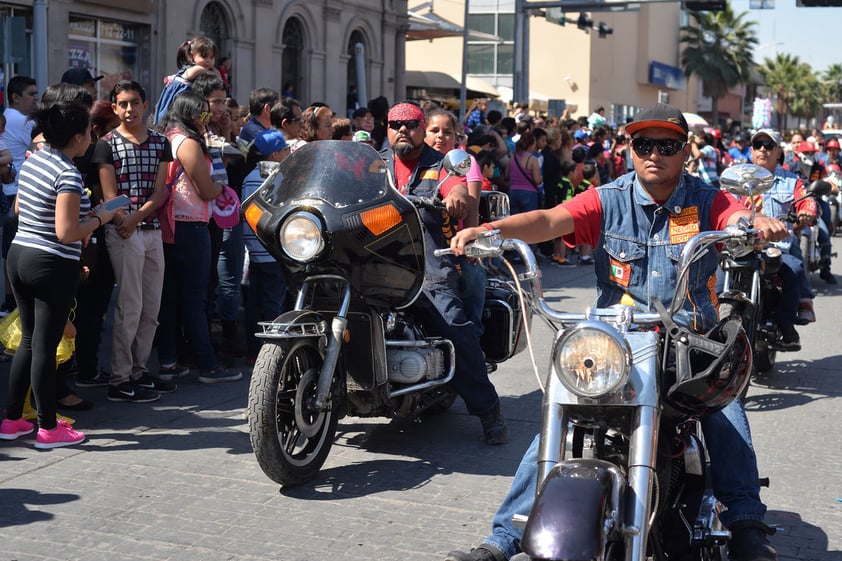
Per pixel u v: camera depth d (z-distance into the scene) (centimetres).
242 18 2153
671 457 319
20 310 540
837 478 521
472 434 584
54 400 539
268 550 413
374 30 2678
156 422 595
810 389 722
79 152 534
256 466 520
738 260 673
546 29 5297
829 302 1124
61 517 443
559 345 284
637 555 281
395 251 497
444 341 539
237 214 716
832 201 1806
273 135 729
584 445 309
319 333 480
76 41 1745
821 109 11469
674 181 345
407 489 489
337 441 567
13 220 732
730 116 8850
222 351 779
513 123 1519
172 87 809
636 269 346
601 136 1695
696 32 7088
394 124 547
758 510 336
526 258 311
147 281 641
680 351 306
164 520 443
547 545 262
